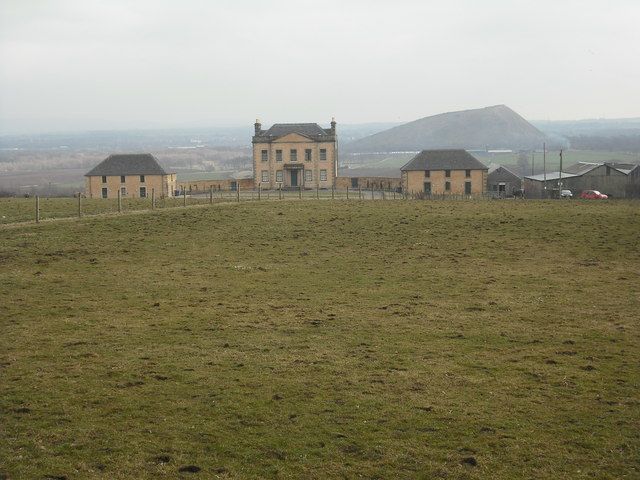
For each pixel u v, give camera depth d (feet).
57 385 87.25
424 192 444.96
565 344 107.45
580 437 76.13
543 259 170.91
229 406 82.38
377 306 128.26
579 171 429.38
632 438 75.87
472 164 453.58
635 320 119.96
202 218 218.59
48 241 181.16
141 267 157.99
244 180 502.38
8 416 78.07
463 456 71.97
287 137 497.87
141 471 67.46
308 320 118.42
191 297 132.98
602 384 90.84
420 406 83.66
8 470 66.39
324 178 500.74
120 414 79.51
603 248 182.50
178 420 78.43
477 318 121.29
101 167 452.35
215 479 66.54
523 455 72.28
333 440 74.74
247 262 165.07
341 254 175.32
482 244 187.83
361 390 88.12
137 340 106.22
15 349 100.73
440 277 152.15
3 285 138.62
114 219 212.84
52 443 72.18
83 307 124.36
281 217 224.33
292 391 87.25
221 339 107.55
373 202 272.10
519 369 96.58
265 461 70.08
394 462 70.49
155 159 456.45
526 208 250.16
